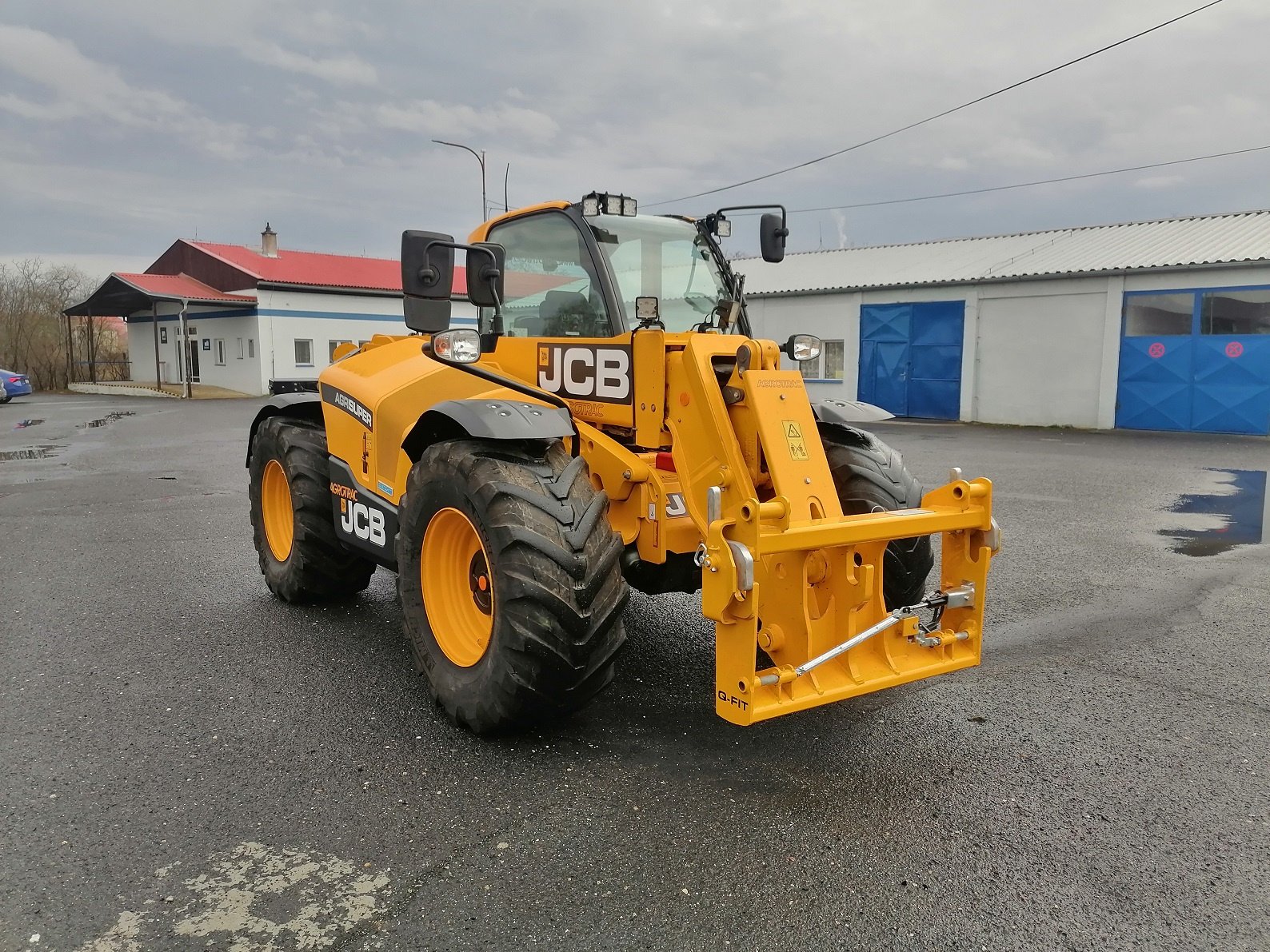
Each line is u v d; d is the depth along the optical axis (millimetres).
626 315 3938
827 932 2383
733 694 2939
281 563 5465
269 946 2316
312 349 32688
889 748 3496
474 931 2375
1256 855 2756
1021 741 3568
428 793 3105
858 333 21672
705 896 2529
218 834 2840
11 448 14352
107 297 34844
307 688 4070
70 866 2656
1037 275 18516
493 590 3316
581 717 3783
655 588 3875
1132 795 3127
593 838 2820
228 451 13938
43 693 3994
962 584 3518
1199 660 4504
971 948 2328
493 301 3816
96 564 6453
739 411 3383
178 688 4059
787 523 2934
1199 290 17016
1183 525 7984
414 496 3752
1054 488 10164
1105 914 2469
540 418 3420
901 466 4281
